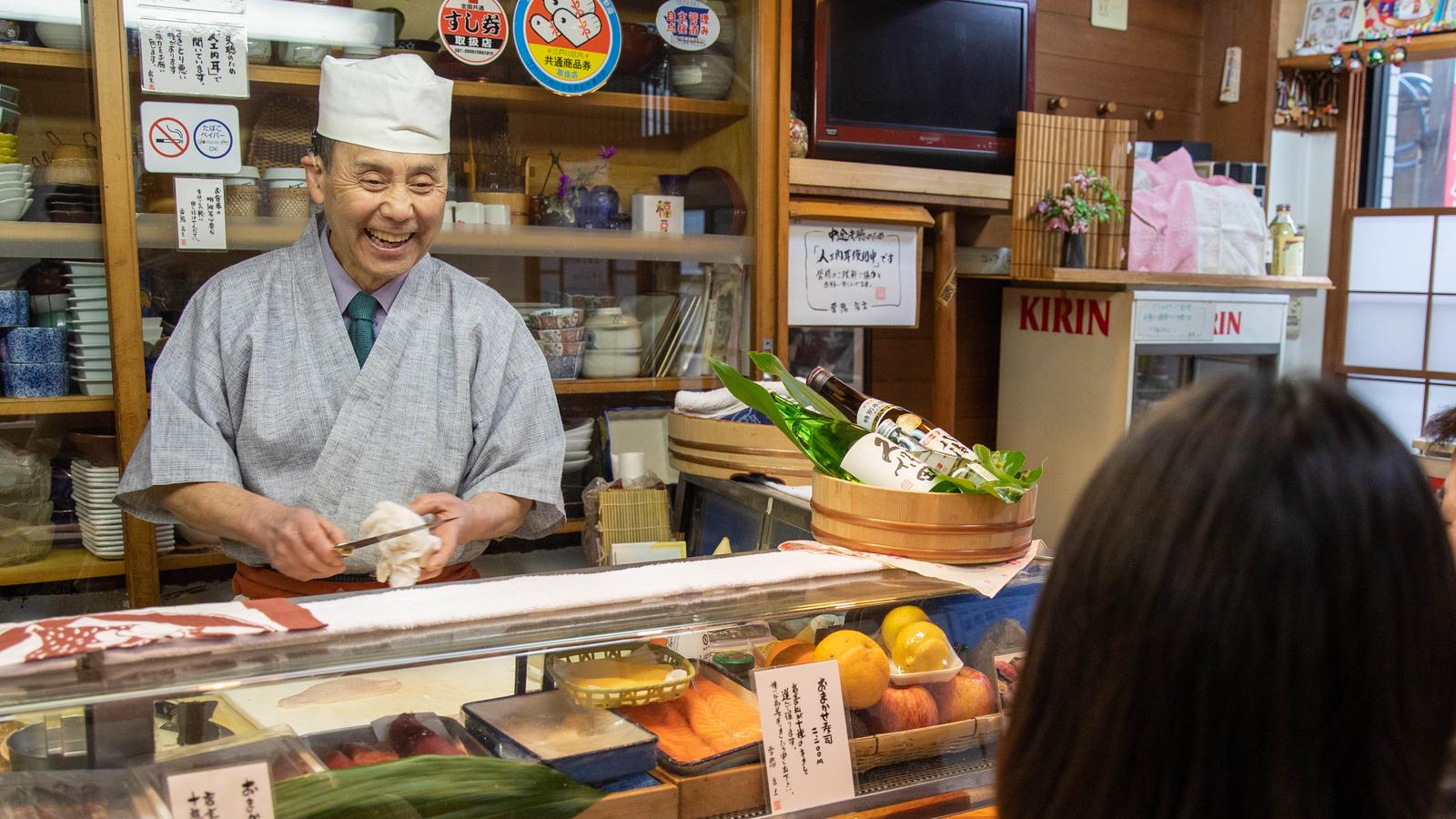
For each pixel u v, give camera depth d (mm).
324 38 2186
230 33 2088
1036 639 523
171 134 2062
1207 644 445
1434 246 3742
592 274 2514
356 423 1672
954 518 1213
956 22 2961
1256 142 3836
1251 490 447
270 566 1693
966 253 3266
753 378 2668
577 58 2438
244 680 885
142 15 2014
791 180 2666
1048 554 1345
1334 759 449
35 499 2027
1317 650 437
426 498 1518
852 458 1316
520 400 1778
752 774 1039
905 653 1133
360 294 1716
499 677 978
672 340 2604
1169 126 3922
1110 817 475
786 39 2586
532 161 2477
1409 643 442
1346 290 3980
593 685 1014
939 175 2889
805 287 2734
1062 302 3350
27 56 1960
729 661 1080
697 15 2566
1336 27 3709
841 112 2816
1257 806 450
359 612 1036
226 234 2113
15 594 2020
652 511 1979
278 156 2170
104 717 835
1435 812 463
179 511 1592
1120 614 470
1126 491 483
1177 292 3225
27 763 819
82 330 2041
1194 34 3932
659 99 2568
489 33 2348
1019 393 3504
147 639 935
